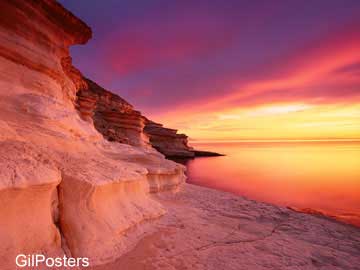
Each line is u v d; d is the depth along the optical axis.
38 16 6.57
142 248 4.19
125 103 34.31
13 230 2.86
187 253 4.21
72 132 6.38
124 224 4.31
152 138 48.12
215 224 6.24
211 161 44.84
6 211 2.84
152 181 8.79
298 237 6.24
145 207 5.32
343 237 6.79
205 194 11.01
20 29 6.12
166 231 5.15
